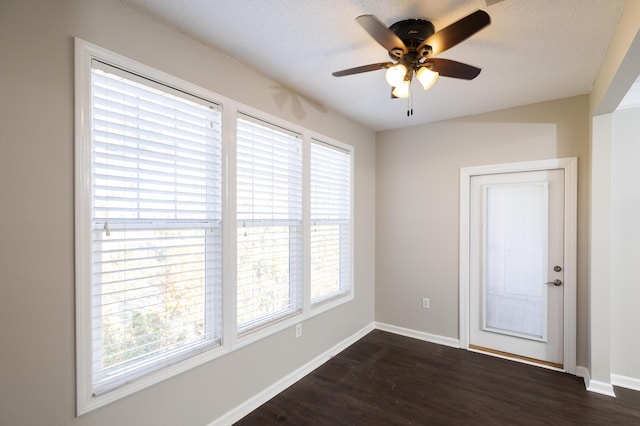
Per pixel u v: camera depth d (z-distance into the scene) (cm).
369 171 392
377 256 402
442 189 354
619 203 267
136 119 171
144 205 177
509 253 321
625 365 264
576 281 282
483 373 286
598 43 197
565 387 261
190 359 193
